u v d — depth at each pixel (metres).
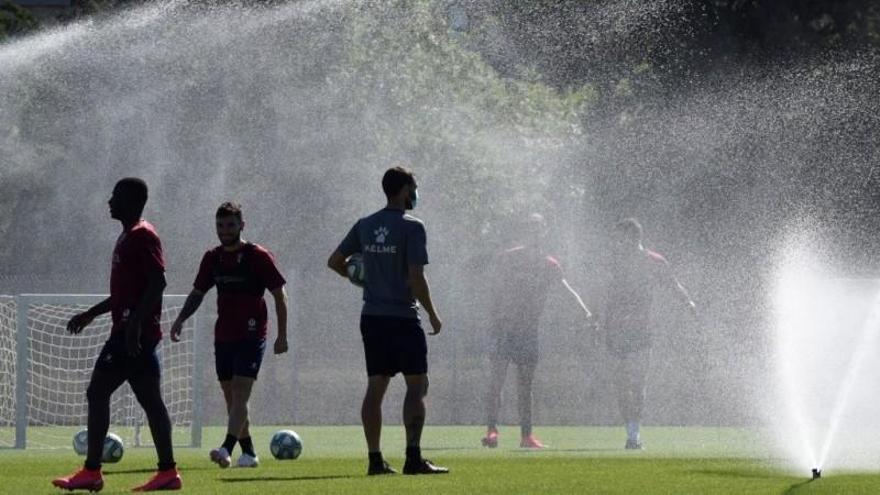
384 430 63.41
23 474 37.34
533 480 34.03
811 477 35.56
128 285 31.23
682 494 30.44
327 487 31.80
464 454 47.22
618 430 64.25
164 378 69.50
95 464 31.16
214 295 78.81
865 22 123.44
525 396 51.91
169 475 31.53
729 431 61.53
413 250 34.97
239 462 39.41
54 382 69.25
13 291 88.25
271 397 73.94
